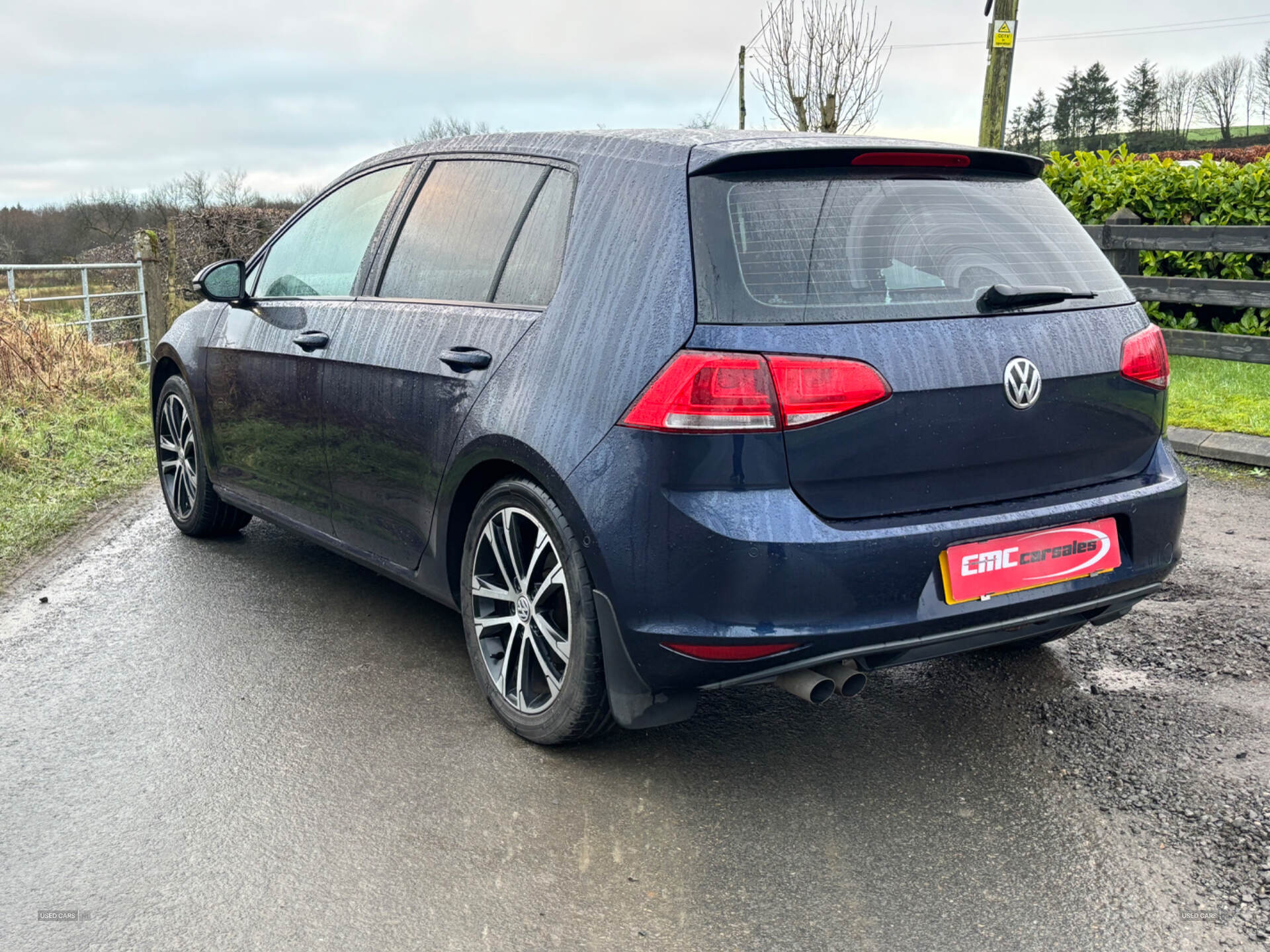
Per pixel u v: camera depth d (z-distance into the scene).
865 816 2.73
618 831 2.68
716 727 3.25
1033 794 2.83
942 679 3.57
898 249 2.70
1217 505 5.54
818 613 2.50
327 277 4.06
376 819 2.73
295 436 4.09
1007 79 12.12
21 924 2.32
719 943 2.26
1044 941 2.24
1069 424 2.82
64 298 10.45
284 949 2.24
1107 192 9.31
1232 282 7.69
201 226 16.50
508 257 3.21
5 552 5.08
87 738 3.18
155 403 5.36
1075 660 3.69
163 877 2.49
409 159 3.89
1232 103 68.12
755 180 2.70
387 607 4.30
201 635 3.99
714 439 2.47
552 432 2.77
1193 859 2.51
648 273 2.68
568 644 2.88
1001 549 2.69
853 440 2.52
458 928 2.31
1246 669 3.54
